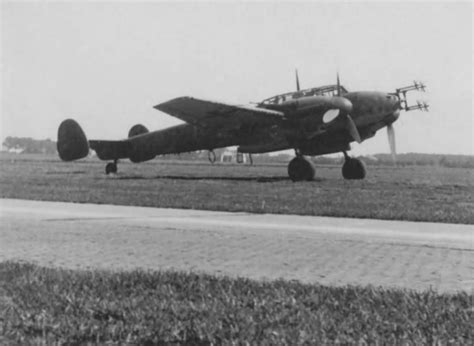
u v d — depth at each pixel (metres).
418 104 24.30
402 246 9.07
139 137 33.34
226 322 4.82
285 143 25.16
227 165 63.03
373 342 4.31
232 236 10.08
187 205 15.15
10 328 4.66
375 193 18.83
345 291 5.75
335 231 10.77
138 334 4.57
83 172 36.69
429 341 4.34
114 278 6.31
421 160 75.81
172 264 7.56
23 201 16.67
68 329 4.64
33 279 6.22
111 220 12.28
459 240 9.73
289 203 15.42
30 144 169.00
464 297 5.51
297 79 25.75
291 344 4.30
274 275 6.88
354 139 23.91
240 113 25.27
